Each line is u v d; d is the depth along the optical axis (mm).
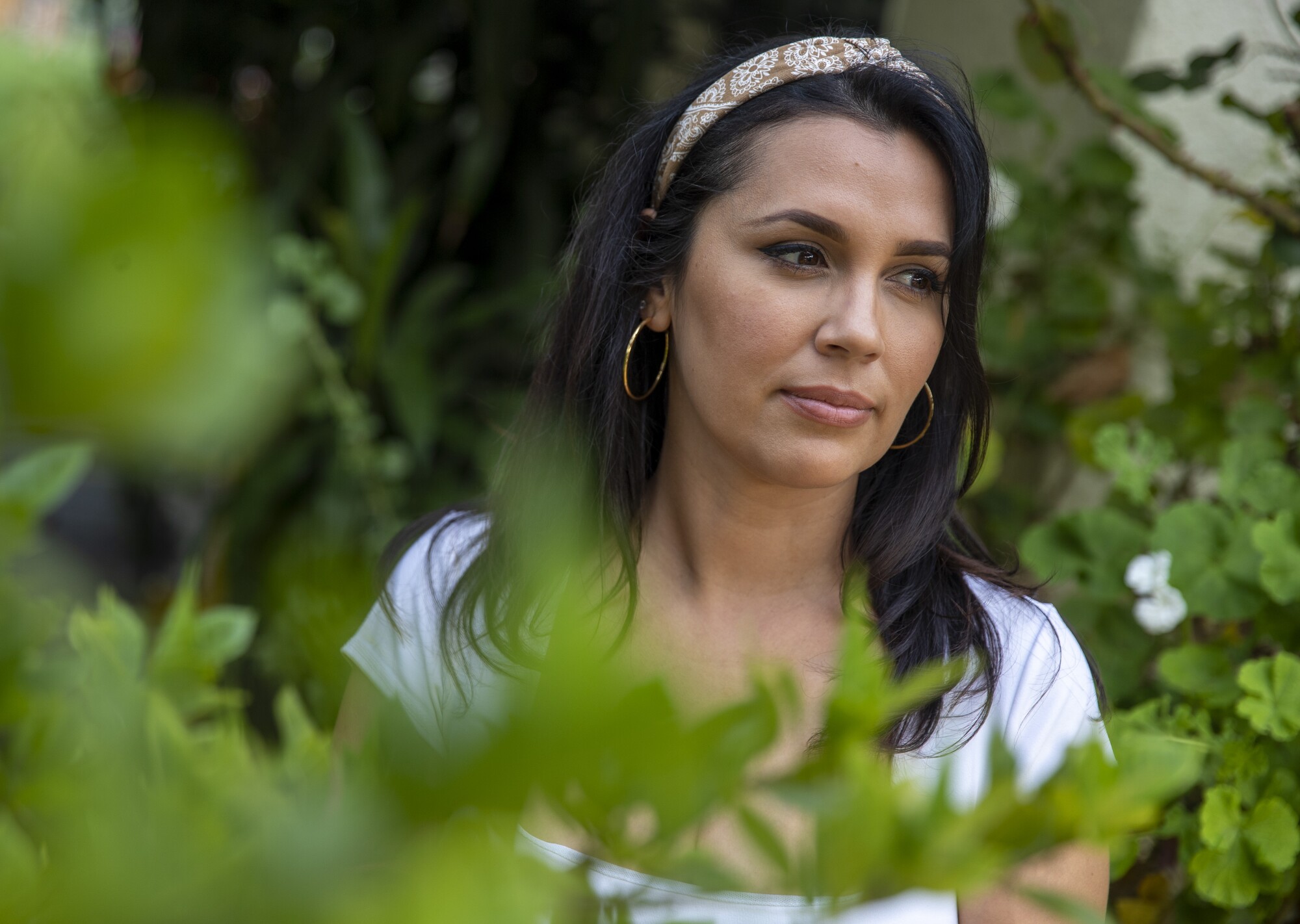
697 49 3189
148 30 3436
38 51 184
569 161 3436
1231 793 1428
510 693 215
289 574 265
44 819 470
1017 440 2361
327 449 2893
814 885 292
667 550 1377
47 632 592
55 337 134
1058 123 2404
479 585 1217
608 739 208
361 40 3328
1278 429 1860
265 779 388
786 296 1194
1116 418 2105
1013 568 1501
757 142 1214
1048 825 322
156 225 136
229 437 143
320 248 2621
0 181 139
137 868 228
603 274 1390
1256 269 2055
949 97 1231
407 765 213
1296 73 2250
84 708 663
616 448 1380
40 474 654
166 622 1016
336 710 287
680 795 255
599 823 257
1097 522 1764
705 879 301
